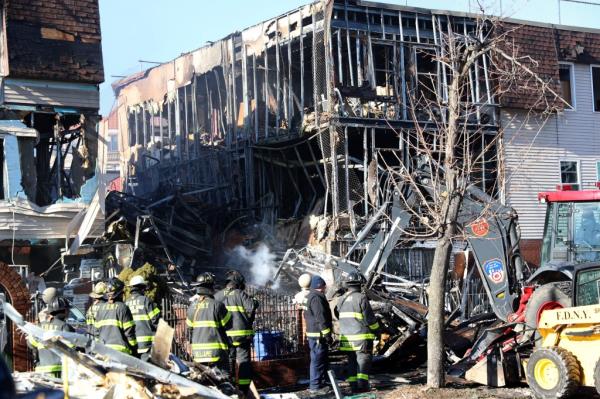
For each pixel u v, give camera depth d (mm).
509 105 27234
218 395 8297
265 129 28438
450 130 12633
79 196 20781
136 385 7910
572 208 14094
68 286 18438
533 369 11414
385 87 27453
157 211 24859
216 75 31875
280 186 28984
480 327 15055
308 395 12258
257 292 14211
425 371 14938
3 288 12602
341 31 25984
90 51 20766
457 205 12570
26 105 19984
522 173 27594
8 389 2703
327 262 21031
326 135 25547
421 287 19172
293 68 29719
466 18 27406
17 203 19109
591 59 29281
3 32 19812
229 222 27156
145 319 10766
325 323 12398
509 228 14789
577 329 11141
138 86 37156
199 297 10773
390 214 17391
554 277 13797
